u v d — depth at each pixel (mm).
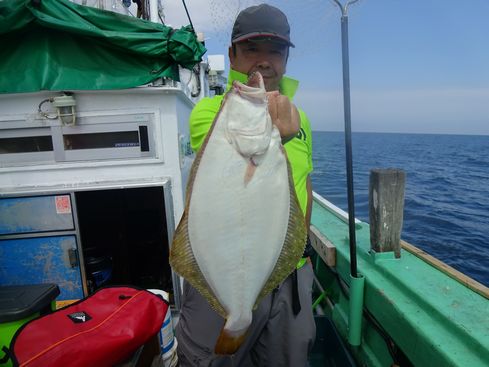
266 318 1597
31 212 2330
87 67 2205
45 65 2152
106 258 2996
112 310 1894
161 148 2395
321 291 3154
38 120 2281
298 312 1620
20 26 2018
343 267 2473
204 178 1262
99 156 2373
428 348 1477
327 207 3867
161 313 2006
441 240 7117
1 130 2295
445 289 1832
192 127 1591
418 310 1708
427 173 19922
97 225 3227
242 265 1287
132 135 2375
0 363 1642
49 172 2373
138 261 3248
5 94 2227
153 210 3291
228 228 1277
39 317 1781
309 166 1785
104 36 2082
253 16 1537
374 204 2230
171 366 2338
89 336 1682
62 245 2387
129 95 2330
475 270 5559
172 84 2406
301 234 1393
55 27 2045
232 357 1580
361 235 2814
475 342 1376
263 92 1303
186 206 1273
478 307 1637
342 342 2250
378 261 2217
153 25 2201
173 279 2488
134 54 2223
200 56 2328
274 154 1321
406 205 10922
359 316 2105
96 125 2338
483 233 7625
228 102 1282
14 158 2338
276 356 1662
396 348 1844
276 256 1369
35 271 2398
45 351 1546
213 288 1309
